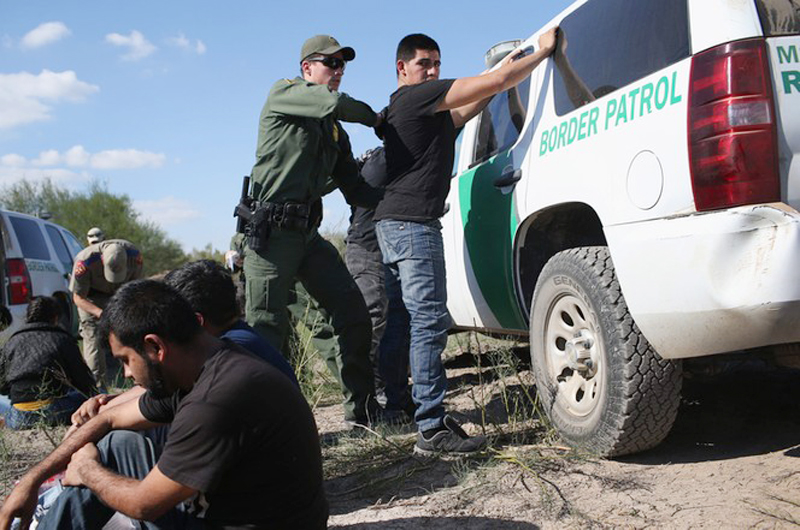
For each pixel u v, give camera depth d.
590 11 3.48
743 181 2.55
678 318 2.73
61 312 5.55
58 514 2.29
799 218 2.48
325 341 4.55
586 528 2.63
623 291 2.96
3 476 3.91
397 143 3.69
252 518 2.08
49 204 30.47
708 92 2.63
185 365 2.10
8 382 5.18
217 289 2.67
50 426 5.05
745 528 2.48
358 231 5.01
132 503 2.08
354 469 3.60
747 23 2.62
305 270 4.27
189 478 2.00
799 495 2.67
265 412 2.03
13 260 7.89
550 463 3.26
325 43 4.16
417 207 3.64
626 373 2.99
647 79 2.93
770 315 2.49
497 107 4.32
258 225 3.93
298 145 3.94
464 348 6.43
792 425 3.42
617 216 2.98
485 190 4.16
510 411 4.22
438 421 3.59
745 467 2.99
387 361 4.46
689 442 3.38
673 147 2.74
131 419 2.45
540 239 3.88
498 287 4.11
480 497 3.04
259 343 2.63
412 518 2.92
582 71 3.42
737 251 2.53
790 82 2.60
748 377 4.33
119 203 31.12
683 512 2.66
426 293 3.63
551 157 3.50
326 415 4.98
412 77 3.91
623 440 3.07
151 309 2.05
